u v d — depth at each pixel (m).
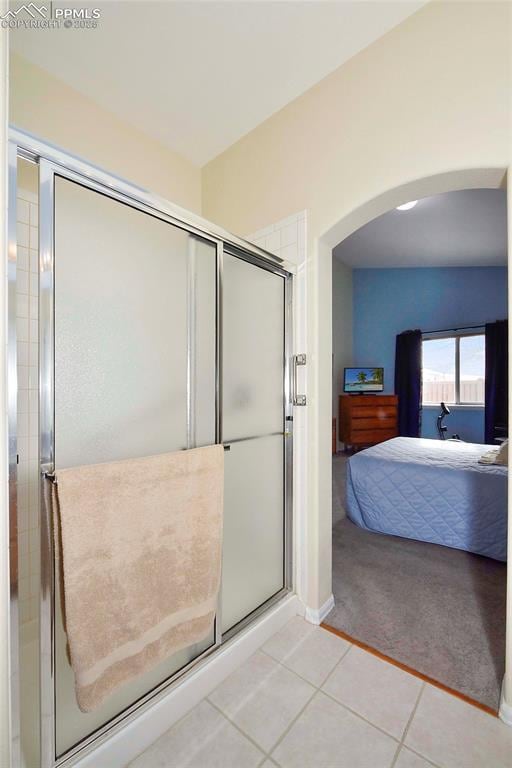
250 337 1.61
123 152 2.03
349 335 6.13
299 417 1.82
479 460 2.67
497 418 4.96
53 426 0.92
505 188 1.39
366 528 2.86
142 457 1.11
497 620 1.74
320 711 1.26
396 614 1.79
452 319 5.58
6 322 0.71
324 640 1.61
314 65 1.69
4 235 0.70
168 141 2.21
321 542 1.77
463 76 1.31
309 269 1.78
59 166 0.93
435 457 2.87
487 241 4.44
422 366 5.80
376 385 5.71
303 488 1.79
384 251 4.97
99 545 0.97
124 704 1.11
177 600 1.18
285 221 1.89
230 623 1.50
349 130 1.64
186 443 1.28
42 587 0.90
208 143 2.24
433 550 2.49
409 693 1.33
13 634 0.82
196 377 1.32
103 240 1.04
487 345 5.08
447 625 1.71
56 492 0.89
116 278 1.07
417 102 1.42
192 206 2.41
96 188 1.01
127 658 1.04
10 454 0.80
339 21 1.47
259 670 1.44
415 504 2.62
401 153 1.46
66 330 0.95
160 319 1.20
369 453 3.05
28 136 0.86
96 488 0.96
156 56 1.63
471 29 1.30
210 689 1.33
